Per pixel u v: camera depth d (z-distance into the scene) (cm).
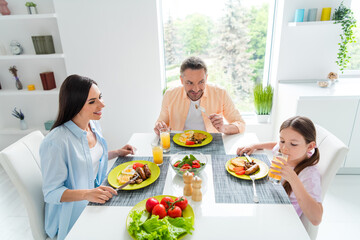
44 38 242
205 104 187
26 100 278
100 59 253
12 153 119
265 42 271
